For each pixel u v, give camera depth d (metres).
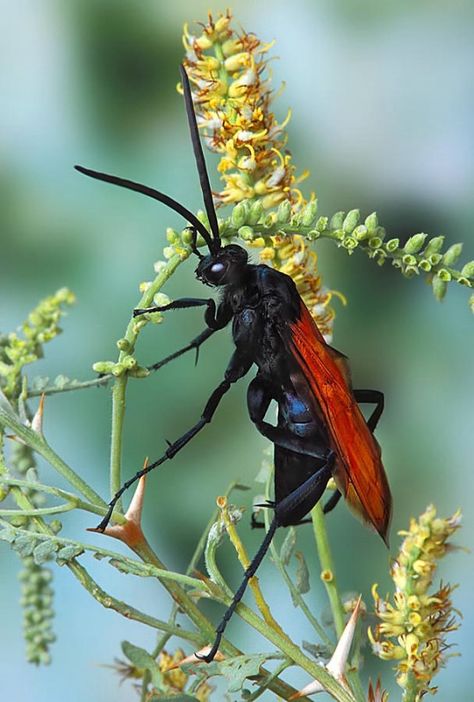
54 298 0.60
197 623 0.58
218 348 0.72
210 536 0.58
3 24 0.73
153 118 0.73
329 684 0.58
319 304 0.62
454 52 0.74
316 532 0.60
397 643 0.58
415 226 0.73
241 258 0.62
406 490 0.72
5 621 0.69
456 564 0.70
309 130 0.74
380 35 0.74
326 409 0.61
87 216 0.72
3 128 0.73
